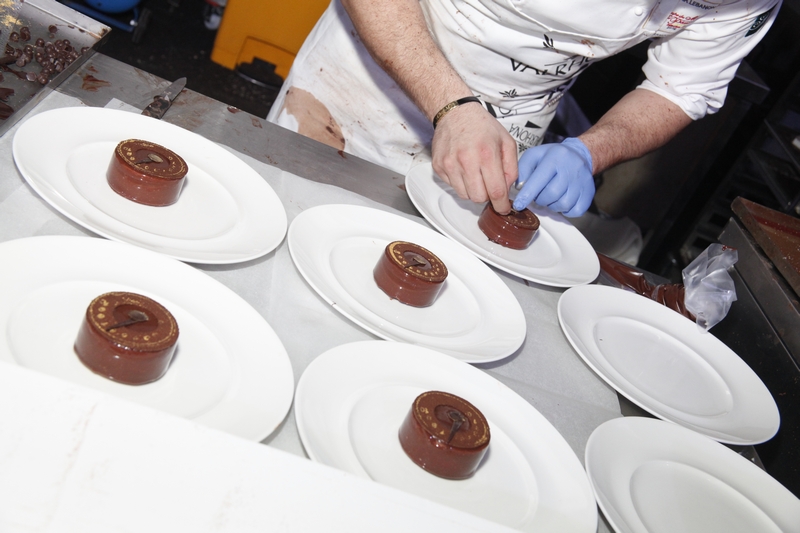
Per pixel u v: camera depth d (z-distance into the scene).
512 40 1.32
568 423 0.87
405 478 0.67
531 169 1.23
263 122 1.18
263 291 0.82
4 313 0.61
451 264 1.04
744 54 1.38
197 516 0.42
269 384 0.67
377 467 0.67
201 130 1.08
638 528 0.75
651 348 1.09
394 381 0.77
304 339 0.78
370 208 1.05
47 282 0.66
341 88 1.54
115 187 0.83
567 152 1.22
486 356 0.87
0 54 0.99
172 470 0.43
